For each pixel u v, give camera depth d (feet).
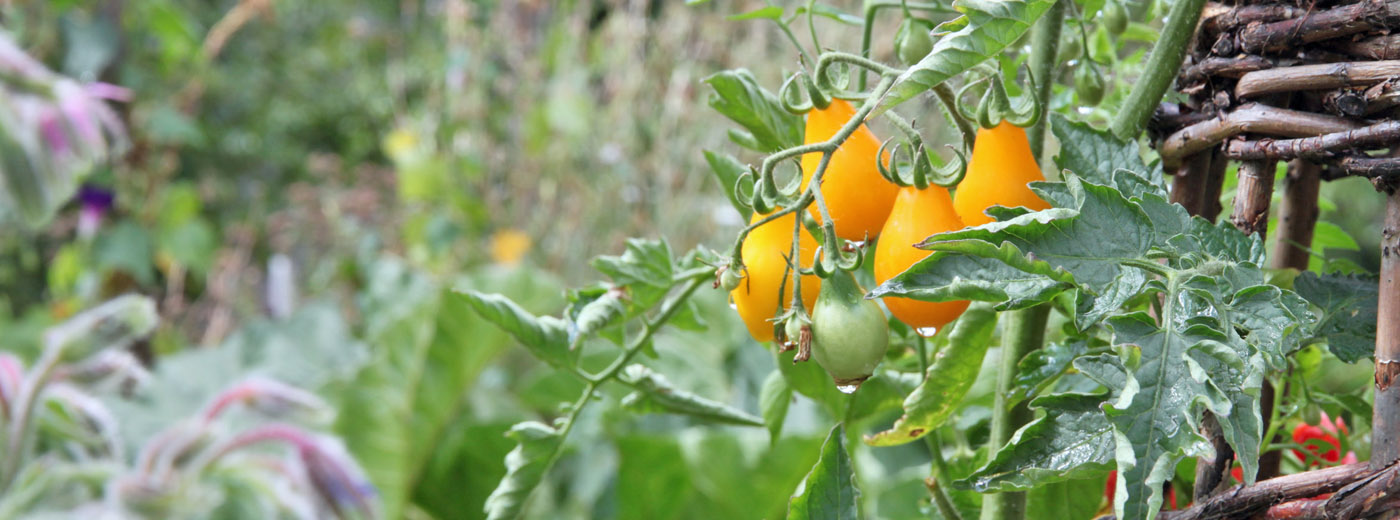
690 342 7.98
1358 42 2.80
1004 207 2.75
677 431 7.82
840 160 2.91
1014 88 3.35
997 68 2.92
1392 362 2.80
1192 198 3.06
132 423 7.63
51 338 4.34
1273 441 3.43
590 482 7.54
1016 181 2.86
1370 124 2.79
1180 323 2.67
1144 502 2.63
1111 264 2.72
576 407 3.20
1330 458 3.28
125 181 10.70
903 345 3.45
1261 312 2.65
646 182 11.01
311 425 6.91
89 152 5.00
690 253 3.31
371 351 8.79
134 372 4.65
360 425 7.25
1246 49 2.87
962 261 2.71
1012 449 2.72
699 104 10.21
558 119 10.82
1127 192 2.82
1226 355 2.62
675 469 7.00
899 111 3.42
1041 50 3.07
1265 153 2.87
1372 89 2.76
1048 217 2.70
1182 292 2.68
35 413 4.32
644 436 6.90
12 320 11.75
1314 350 3.26
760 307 2.95
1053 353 2.89
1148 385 2.64
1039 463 2.72
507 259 10.63
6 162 4.72
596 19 12.82
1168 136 3.05
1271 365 2.65
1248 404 2.63
